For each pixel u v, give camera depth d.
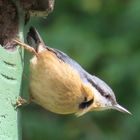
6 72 8.49
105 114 14.16
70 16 15.09
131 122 13.63
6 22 8.87
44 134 13.47
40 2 8.87
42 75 9.03
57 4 15.21
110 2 15.31
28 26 9.53
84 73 9.61
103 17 15.02
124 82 13.84
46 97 9.09
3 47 8.63
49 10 9.01
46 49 9.17
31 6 8.93
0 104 8.43
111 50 14.20
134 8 14.38
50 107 9.23
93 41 14.36
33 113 13.84
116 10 15.06
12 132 8.62
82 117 14.23
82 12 15.23
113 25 14.80
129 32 14.43
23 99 8.82
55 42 14.18
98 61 14.16
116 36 14.57
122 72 13.84
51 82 9.02
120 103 13.84
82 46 14.20
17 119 8.75
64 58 9.23
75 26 14.72
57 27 14.60
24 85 10.59
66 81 9.05
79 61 14.01
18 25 8.87
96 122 14.25
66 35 14.33
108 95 10.23
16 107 8.69
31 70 9.09
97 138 13.98
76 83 9.16
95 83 10.02
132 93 13.81
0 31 8.87
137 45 14.23
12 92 8.61
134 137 13.59
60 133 13.73
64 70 9.08
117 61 14.04
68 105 9.23
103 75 13.94
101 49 14.23
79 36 14.38
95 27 14.80
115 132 13.98
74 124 14.13
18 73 8.73
